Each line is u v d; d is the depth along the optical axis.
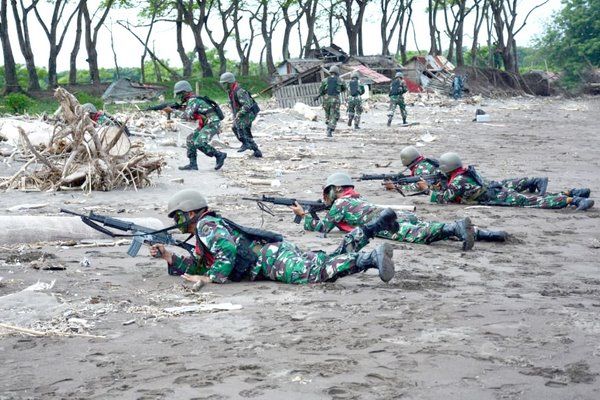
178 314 13.18
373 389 9.62
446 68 139.12
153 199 27.28
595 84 159.75
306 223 19.98
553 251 19.28
